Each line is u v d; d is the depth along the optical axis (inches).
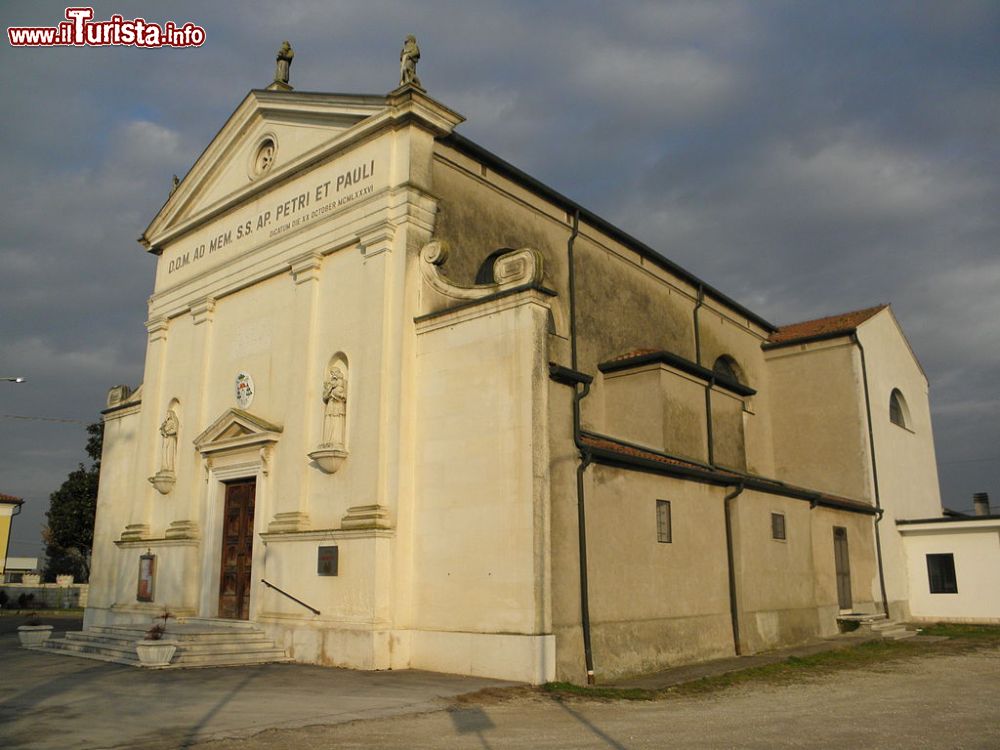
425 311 636.1
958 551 1112.8
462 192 713.6
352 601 597.0
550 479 552.4
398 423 613.3
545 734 369.7
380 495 608.4
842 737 364.2
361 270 677.3
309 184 748.0
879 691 524.1
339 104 725.3
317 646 612.7
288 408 709.3
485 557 552.4
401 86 663.8
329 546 623.8
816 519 925.8
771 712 439.8
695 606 682.2
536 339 561.6
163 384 902.4
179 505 812.0
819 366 1163.9
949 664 677.9
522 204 784.3
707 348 1076.5
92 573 989.8
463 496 574.2
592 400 836.0
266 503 712.4
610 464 614.9
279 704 436.8
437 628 570.6
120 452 1011.3
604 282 891.4
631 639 598.9
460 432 585.9
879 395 1176.2
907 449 1240.2
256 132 828.6
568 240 842.8
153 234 949.2
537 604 520.4
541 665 512.7
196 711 414.0
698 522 708.0
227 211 847.1
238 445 745.6
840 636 884.6
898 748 339.6
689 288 1057.5
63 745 335.3
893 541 1128.8
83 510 1889.8
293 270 733.3
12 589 1852.9
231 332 813.9
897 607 1098.1
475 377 585.3
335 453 647.1
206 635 630.5
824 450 1139.3
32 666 598.2
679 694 514.9
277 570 668.1
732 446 946.7
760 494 807.7
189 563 781.9
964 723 402.0
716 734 371.2
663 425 810.2
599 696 490.3
